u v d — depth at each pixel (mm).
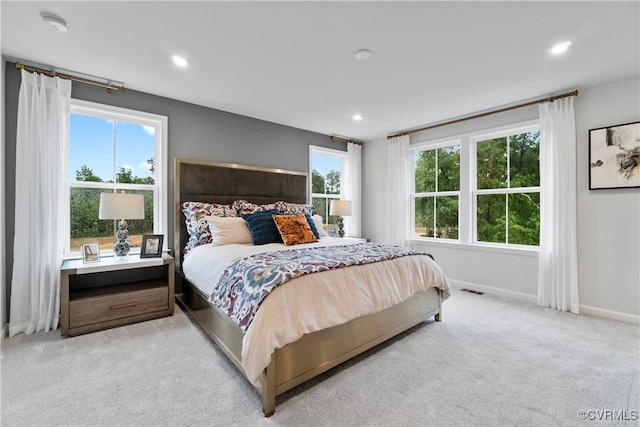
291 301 1648
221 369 1890
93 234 2938
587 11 1798
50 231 2490
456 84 2873
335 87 2951
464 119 3857
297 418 1473
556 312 2998
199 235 2992
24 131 2420
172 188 3297
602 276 2865
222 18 1875
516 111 3475
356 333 2006
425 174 4516
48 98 2537
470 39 2107
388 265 2305
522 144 3553
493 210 3785
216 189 3582
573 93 2949
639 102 2666
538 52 2285
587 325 2652
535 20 1888
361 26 1960
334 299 1840
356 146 5168
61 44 2180
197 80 2801
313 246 2891
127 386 1699
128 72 2629
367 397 1642
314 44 2182
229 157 3734
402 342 2328
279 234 3064
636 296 2695
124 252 2814
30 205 2436
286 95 3168
